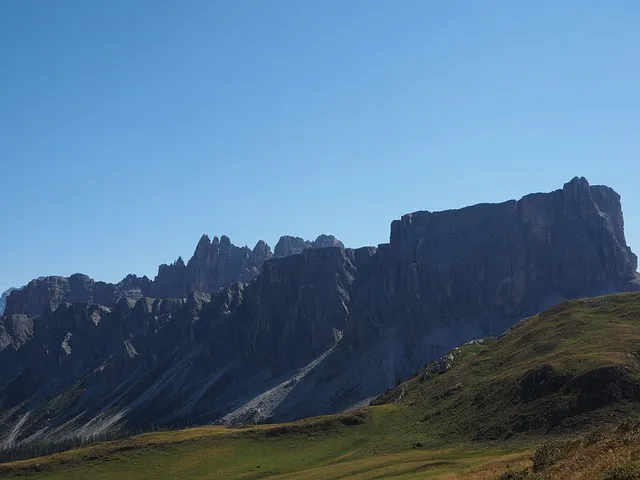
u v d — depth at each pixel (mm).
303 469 130500
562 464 51094
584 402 115812
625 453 45219
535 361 146125
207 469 140250
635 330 147375
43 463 156375
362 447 141125
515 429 118938
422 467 100750
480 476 68250
